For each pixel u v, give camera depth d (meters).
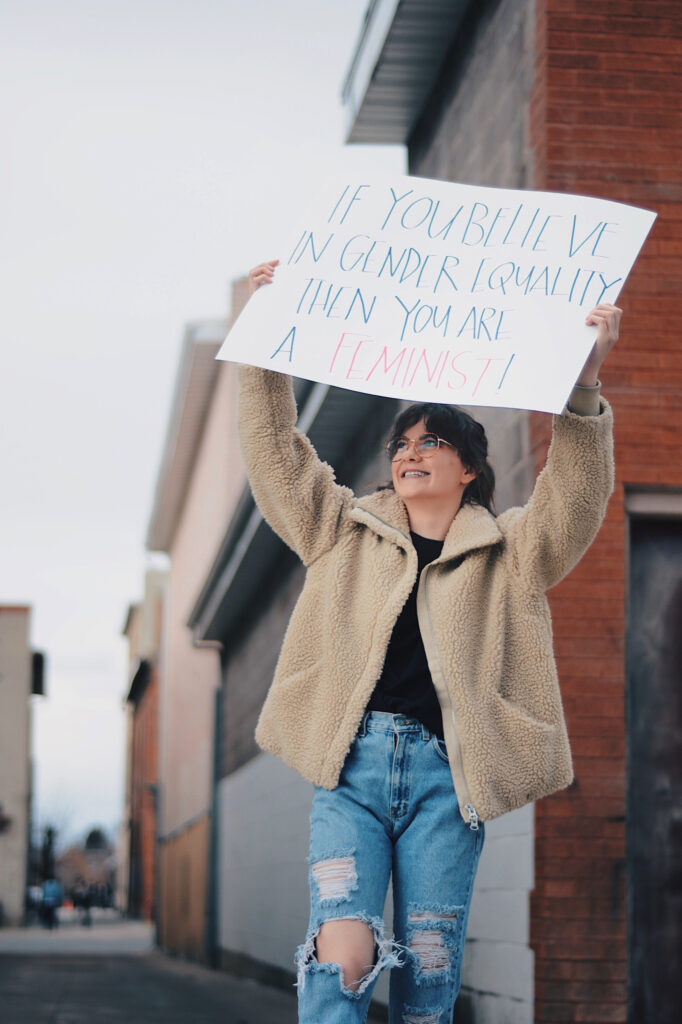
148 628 53.19
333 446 11.23
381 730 2.93
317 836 2.95
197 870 23.33
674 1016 6.33
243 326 3.17
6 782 44.69
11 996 12.61
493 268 3.11
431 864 2.90
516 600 3.04
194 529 30.50
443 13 8.53
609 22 6.91
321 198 3.29
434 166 9.45
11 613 45.53
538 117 6.95
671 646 6.71
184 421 29.12
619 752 6.42
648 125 6.85
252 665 17.09
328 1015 2.79
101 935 41.06
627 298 6.70
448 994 2.92
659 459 6.60
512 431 7.17
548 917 6.26
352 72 10.09
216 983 15.94
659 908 6.45
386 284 3.15
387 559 3.05
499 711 2.96
